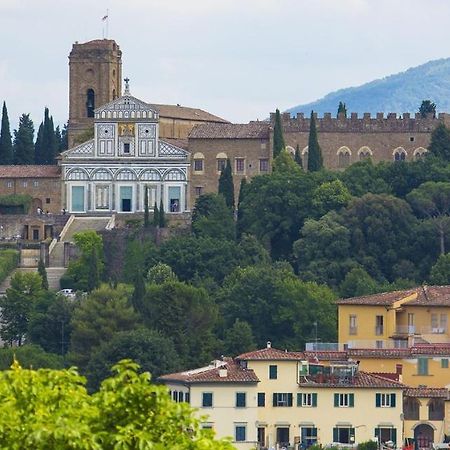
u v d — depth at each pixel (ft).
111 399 604.08
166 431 603.26
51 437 590.55
